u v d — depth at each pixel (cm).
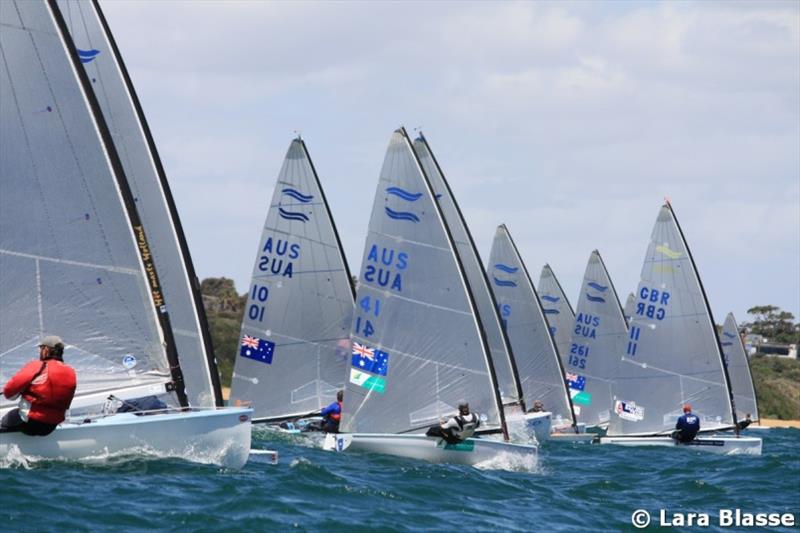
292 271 13462
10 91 6931
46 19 7019
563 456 12600
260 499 6575
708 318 14512
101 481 6525
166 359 7244
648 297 14638
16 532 5431
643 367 14600
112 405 7100
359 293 9994
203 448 7281
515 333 17575
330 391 13462
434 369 9856
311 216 13438
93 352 7088
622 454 13012
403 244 9912
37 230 6969
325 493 7162
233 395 13538
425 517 6750
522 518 7119
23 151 6950
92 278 7081
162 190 9444
